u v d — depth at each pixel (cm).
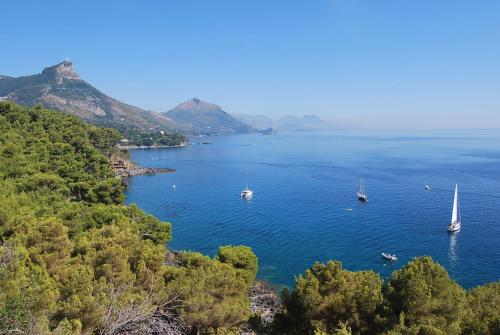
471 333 2481
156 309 2889
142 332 2570
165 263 4834
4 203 4622
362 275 3148
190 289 3067
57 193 6400
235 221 9988
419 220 9694
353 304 2775
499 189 13688
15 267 2378
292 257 7381
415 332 2366
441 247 7731
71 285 2622
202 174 18612
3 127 10206
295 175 18112
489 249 7562
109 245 3519
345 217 10138
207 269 3453
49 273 3070
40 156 8950
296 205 11669
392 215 10238
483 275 6406
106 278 3156
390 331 2392
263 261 7200
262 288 5853
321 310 2833
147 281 3403
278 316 3225
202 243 8294
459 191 13425
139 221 5678
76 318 2359
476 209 10744
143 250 3709
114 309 2484
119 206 6066
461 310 2556
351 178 16875
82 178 8525
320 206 11475
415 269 2727
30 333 1828
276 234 8819
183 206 11788
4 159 7600
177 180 16762
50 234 3275
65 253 3300
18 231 3456
